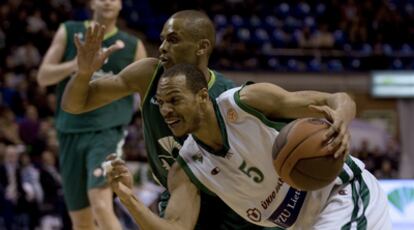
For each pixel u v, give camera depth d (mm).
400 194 7301
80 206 6621
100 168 6281
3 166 10023
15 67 14680
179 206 4090
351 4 21484
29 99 13289
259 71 17562
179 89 3791
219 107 3943
